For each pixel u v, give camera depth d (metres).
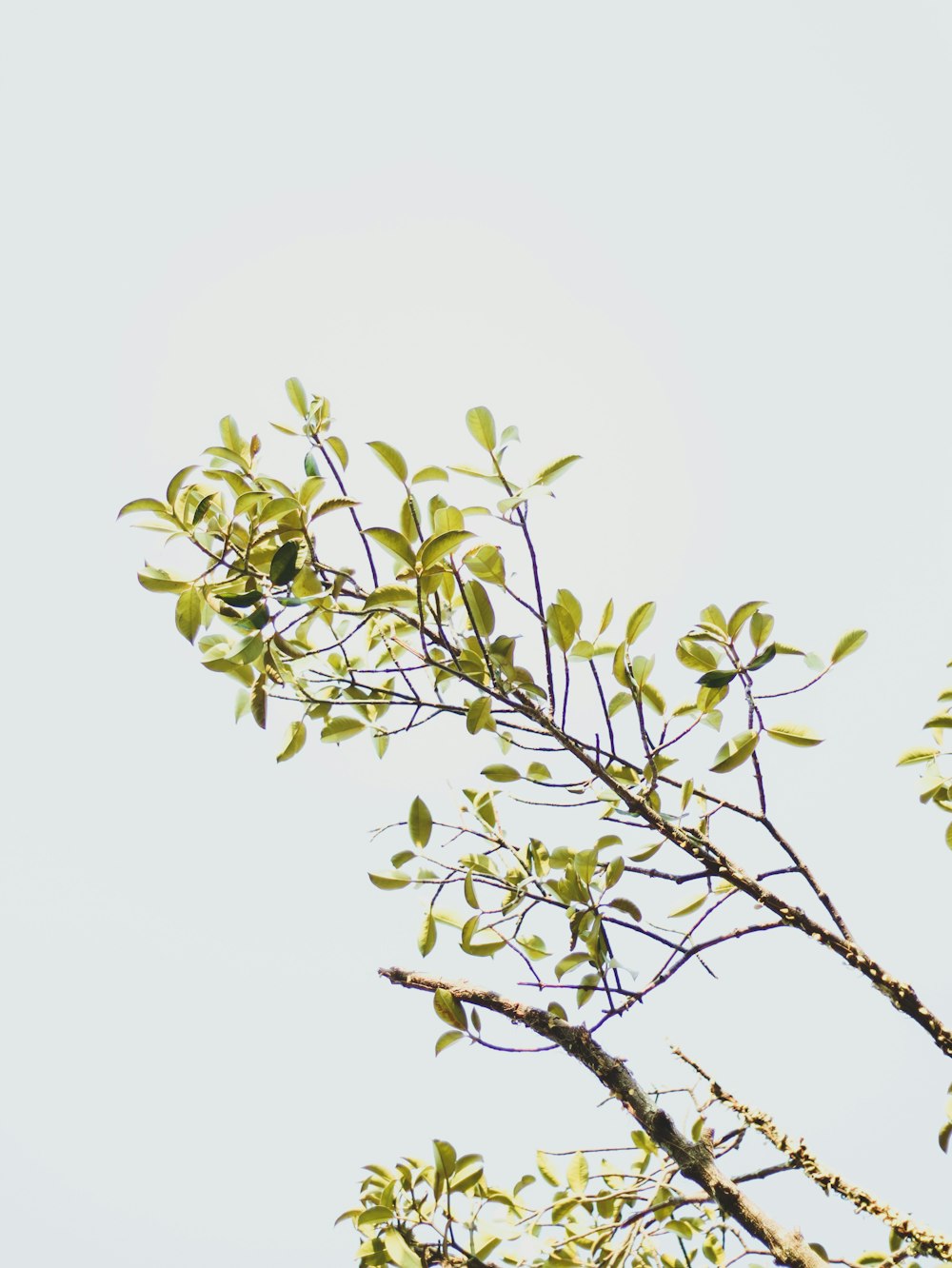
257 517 4.32
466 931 4.45
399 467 4.34
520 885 4.48
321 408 4.46
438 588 4.48
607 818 4.50
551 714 4.40
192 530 4.36
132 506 4.35
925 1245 4.17
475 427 4.37
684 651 4.43
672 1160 4.31
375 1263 4.38
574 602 4.45
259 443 4.46
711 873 4.38
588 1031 4.36
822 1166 4.25
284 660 4.48
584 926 4.41
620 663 4.42
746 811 4.39
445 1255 4.40
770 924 4.34
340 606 4.40
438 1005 4.41
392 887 4.49
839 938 4.32
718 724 4.45
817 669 4.39
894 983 4.29
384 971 4.47
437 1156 4.45
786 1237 4.20
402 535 4.29
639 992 4.34
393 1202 4.44
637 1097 4.30
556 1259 4.38
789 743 4.41
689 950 4.34
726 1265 4.39
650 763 4.41
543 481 4.35
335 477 4.42
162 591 4.38
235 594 4.35
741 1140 4.32
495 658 4.45
